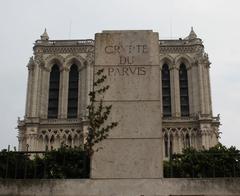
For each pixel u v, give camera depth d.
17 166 27.22
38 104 110.81
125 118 23.95
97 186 23.05
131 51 25.09
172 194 22.91
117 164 23.28
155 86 24.52
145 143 23.58
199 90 111.31
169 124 108.38
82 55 115.81
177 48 116.06
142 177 23.11
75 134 107.81
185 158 35.59
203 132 106.12
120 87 24.47
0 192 23.48
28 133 106.88
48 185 23.45
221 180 23.28
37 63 114.06
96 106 24.17
